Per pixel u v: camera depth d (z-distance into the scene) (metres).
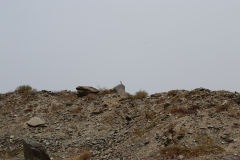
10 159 33.09
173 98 40.22
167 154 24.45
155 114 37.22
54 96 53.94
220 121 28.52
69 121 44.06
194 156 23.34
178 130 28.06
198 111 31.88
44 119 45.28
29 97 52.94
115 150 30.05
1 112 48.09
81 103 50.09
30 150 28.44
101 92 53.88
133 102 46.22
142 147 27.98
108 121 42.38
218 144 24.80
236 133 25.92
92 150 32.81
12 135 39.75
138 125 36.22
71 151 33.78
